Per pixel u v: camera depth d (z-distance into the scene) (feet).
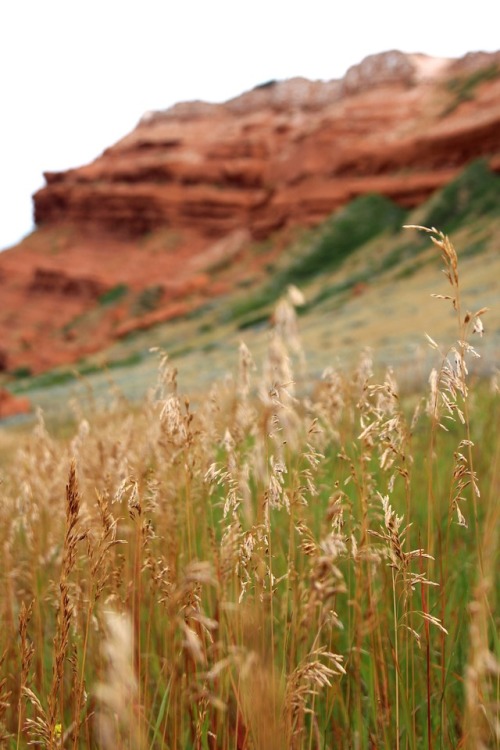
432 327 124.67
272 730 5.07
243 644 6.39
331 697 7.93
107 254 507.71
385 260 288.71
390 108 437.99
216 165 501.97
